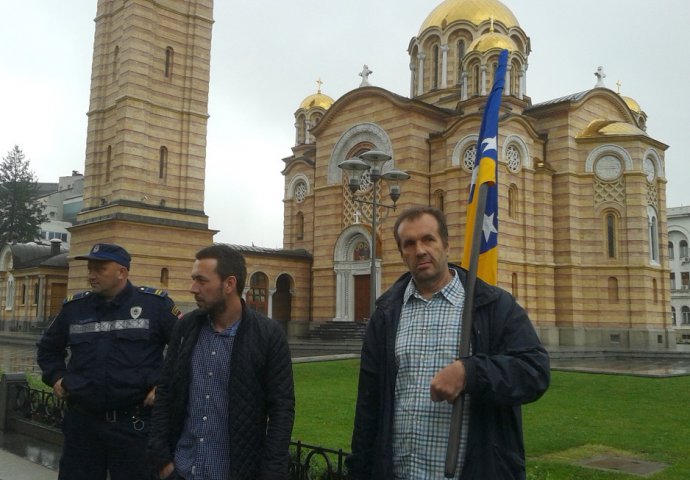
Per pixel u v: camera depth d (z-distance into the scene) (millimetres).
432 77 46438
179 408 5434
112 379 6602
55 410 12133
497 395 3928
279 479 5102
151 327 6867
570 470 9742
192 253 36469
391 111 39500
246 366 5344
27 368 26297
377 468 4461
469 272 4484
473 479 4059
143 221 34500
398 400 4453
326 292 42438
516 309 4406
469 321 4270
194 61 37781
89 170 36844
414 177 38062
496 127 5438
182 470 5270
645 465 10422
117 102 35500
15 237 81375
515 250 36906
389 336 4598
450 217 36844
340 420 14016
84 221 36344
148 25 35906
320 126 43844
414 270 4523
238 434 5238
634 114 49906
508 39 39438
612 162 39375
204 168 37688
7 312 61656
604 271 38969
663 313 40031
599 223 39375
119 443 6664
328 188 42969
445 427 4238
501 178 36156
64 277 56250
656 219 40688
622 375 22422
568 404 16812
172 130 36719
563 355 32719
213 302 5422
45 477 9891
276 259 43188
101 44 37438
